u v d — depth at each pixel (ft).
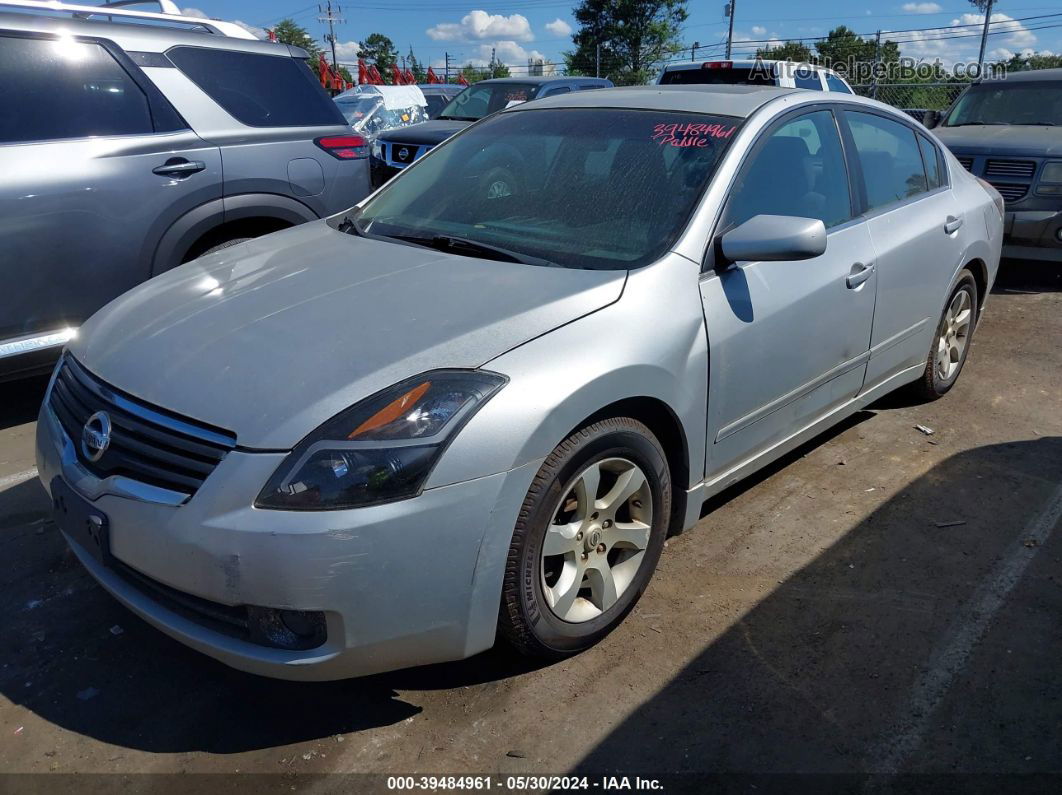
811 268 10.73
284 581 6.69
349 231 11.25
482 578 7.41
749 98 11.25
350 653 7.00
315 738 7.82
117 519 7.34
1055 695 8.39
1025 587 10.11
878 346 12.53
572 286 8.57
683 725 7.97
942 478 12.79
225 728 7.93
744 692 8.39
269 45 16.63
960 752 7.69
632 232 9.59
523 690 8.40
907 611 9.66
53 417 8.75
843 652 8.98
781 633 9.26
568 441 7.89
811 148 11.48
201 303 9.00
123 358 8.32
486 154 11.80
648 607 9.68
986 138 25.23
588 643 8.80
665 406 8.81
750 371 9.87
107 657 8.87
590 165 10.67
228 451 7.00
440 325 7.90
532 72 148.56
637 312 8.57
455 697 8.31
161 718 8.06
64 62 13.88
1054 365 17.78
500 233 10.18
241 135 15.58
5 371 13.37
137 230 14.30
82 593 9.91
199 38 15.53
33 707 8.18
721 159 10.03
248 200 15.65
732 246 9.28
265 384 7.36
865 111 13.00
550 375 7.64
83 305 13.99
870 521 11.57
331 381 7.27
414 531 6.95
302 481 6.79
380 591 6.91
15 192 12.98
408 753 7.64
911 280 12.92
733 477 10.46
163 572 7.07
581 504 8.30
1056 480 12.73
